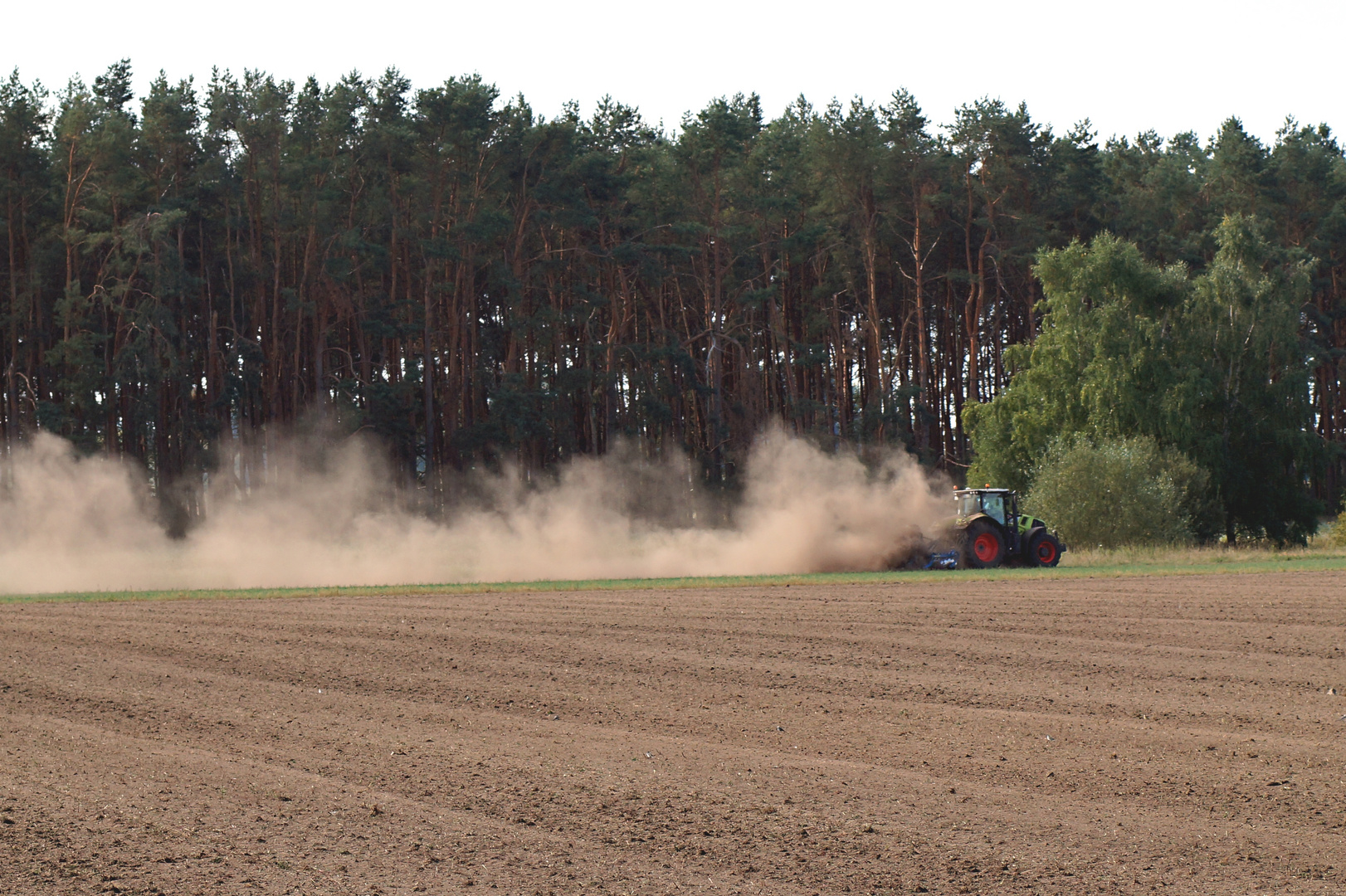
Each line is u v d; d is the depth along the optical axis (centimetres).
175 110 15825
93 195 15400
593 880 1773
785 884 1759
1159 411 12712
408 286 16862
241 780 2350
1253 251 14212
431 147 16275
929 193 17675
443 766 2469
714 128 17175
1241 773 2380
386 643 4294
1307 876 1781
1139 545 9944
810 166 18200
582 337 18162
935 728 2830
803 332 19225
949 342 19125
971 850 1905
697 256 18000
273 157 16250
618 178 17225
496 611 5391
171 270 14862
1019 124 17750
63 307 14725
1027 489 13012
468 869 1817
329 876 1784
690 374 16912
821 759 2528
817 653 4016
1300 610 5094
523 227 17088
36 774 2392
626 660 3878
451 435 16562
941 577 7319
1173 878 1777
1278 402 13325
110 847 1912
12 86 15712
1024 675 3553
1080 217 19012
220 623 4934
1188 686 3347
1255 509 13088
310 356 17150
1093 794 2238
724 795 2238
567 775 2391
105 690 3375
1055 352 13650
